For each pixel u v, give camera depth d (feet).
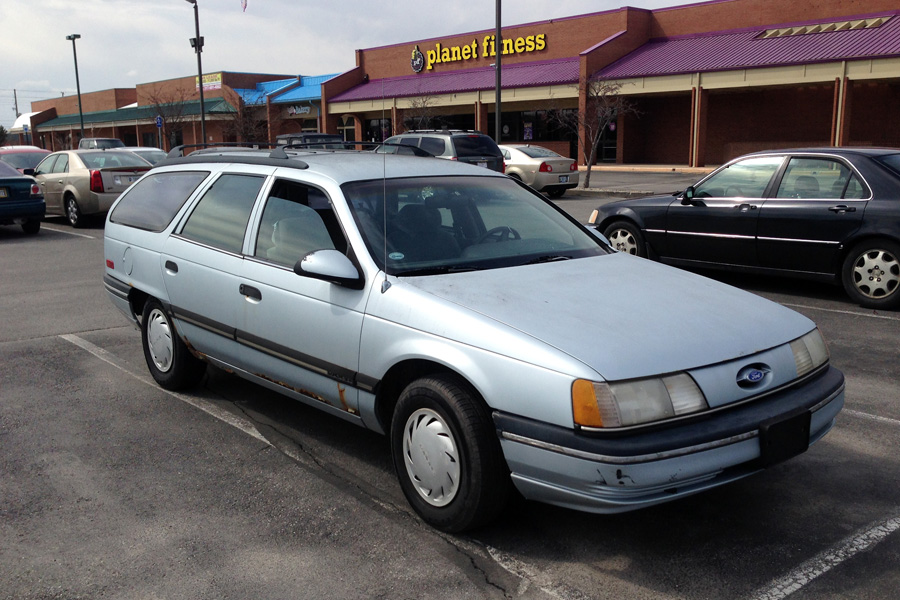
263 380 15.21
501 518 12.27
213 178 16.89
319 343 13.38
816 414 11.40
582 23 117.39
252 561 11.09
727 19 106.73
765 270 28.22
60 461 14.61
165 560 11.12
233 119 158.10
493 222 14.84
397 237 13.44
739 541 11.50
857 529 11.80
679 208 30.14
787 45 94.43
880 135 96.37
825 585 10.32
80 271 36.32
